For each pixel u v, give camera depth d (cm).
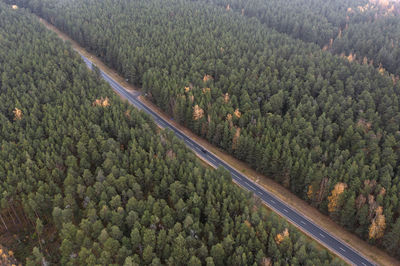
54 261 6144
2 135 7956
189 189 6644
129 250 5528
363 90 9956
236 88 10056
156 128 9212
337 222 7162
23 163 7244
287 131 8525
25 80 10119
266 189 8300
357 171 7062
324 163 7738
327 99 9394
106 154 7338
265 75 10712
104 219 6144
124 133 8231
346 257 6681
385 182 6750
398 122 8494
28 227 6756
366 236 6762
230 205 6291
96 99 9400
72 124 8475
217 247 5506
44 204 6369
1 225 6719
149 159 7462
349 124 8462
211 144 9738
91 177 6919
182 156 7525
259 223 5944
